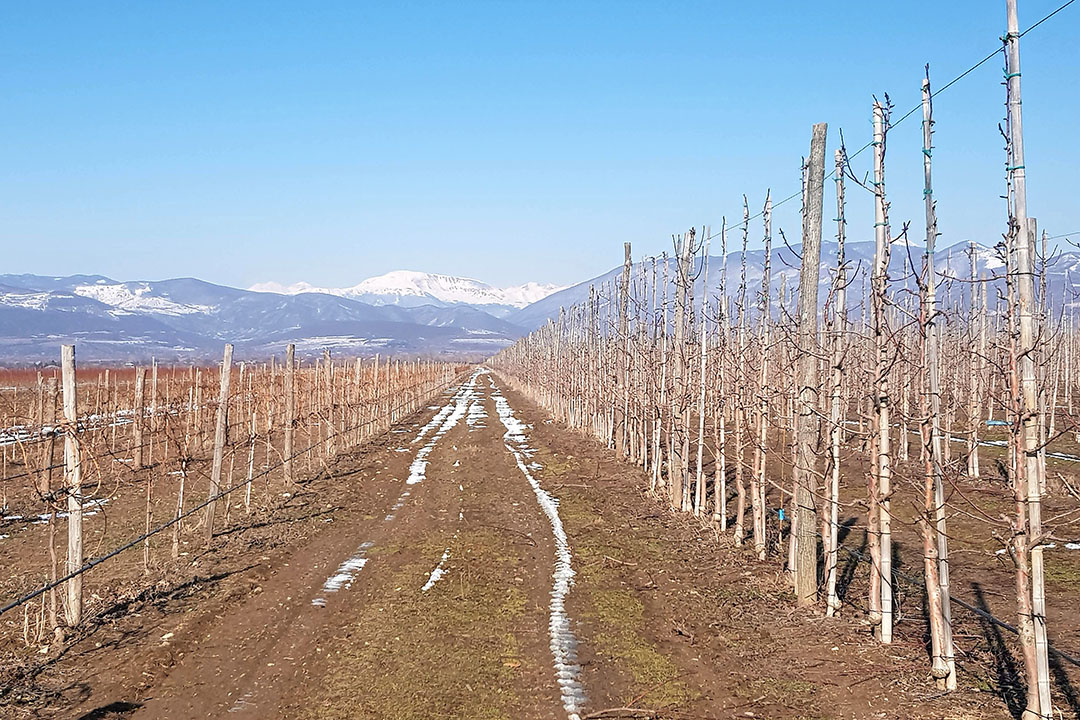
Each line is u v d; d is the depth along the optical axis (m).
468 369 154.25
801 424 10.36
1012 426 6.78
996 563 12.18
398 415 43.09
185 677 8.24
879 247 8.78
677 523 15.67
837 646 8.91
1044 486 16.19
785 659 8.66
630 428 23.52
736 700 7.69
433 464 25.58
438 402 60.09
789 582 11.08
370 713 7.41
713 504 17.27
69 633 9.28
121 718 7.26
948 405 18.89
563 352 41.25
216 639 9.41
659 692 7.90
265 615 10.34
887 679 7.95
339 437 27.83
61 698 7.61
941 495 8.01
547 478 22.23
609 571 12.50
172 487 19.45
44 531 14.68
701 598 10.91
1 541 13.89
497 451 28.45
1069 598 10.36
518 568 12.73
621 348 24.36
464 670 8.45
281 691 7.90
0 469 20.61
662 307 18.50
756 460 12.84
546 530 15.61
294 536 14.99
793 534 10.91
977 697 7.43
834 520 9.95
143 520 15.68
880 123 8.71
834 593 9.86
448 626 9.88
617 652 8.99
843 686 7.88
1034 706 6.50
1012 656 8.40
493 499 19.06
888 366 8.78
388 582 11.95
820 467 21.05
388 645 9.21
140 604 10.46
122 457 22.22
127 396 31.55
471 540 14.68
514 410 50.69
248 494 16.55
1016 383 6.51
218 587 11.49
